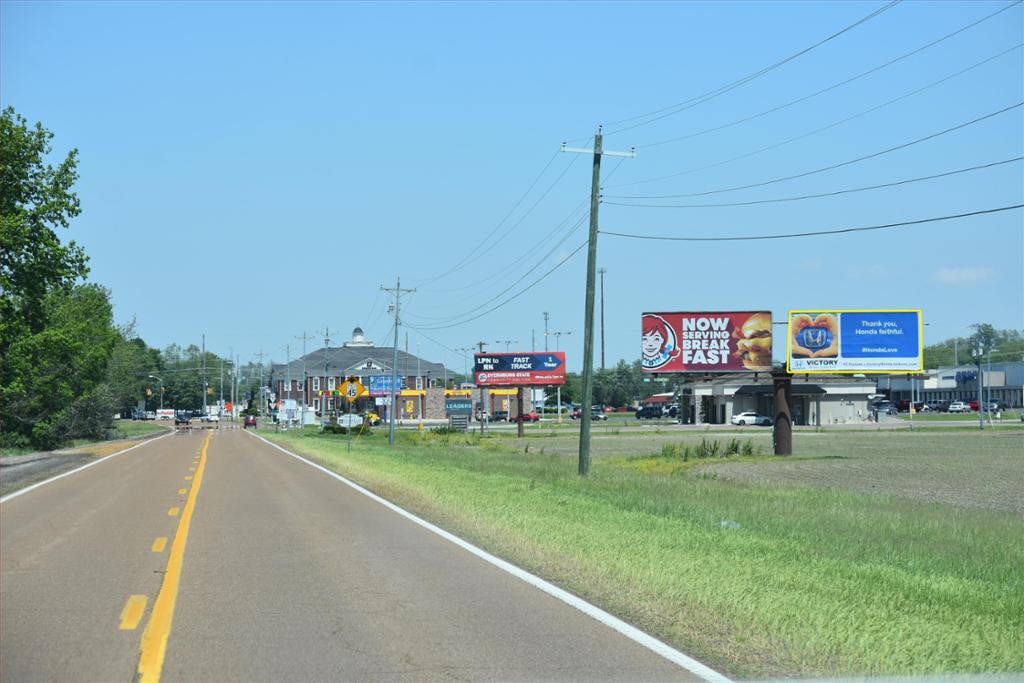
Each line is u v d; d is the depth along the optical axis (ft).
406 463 127.34
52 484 96.17
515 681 25.26
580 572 40.42
